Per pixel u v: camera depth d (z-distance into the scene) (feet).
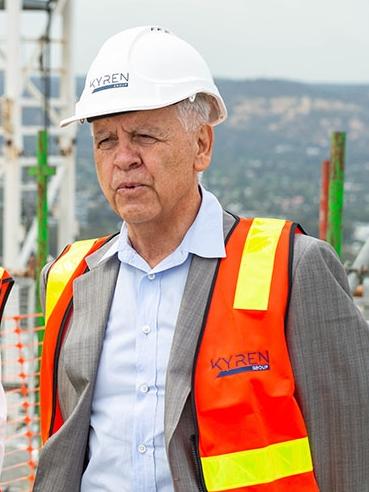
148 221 9.32
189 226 9.55
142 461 9.14
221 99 9.43
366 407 9.21
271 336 9.06
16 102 32.22
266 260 9.29
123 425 9.26
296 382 9.15
